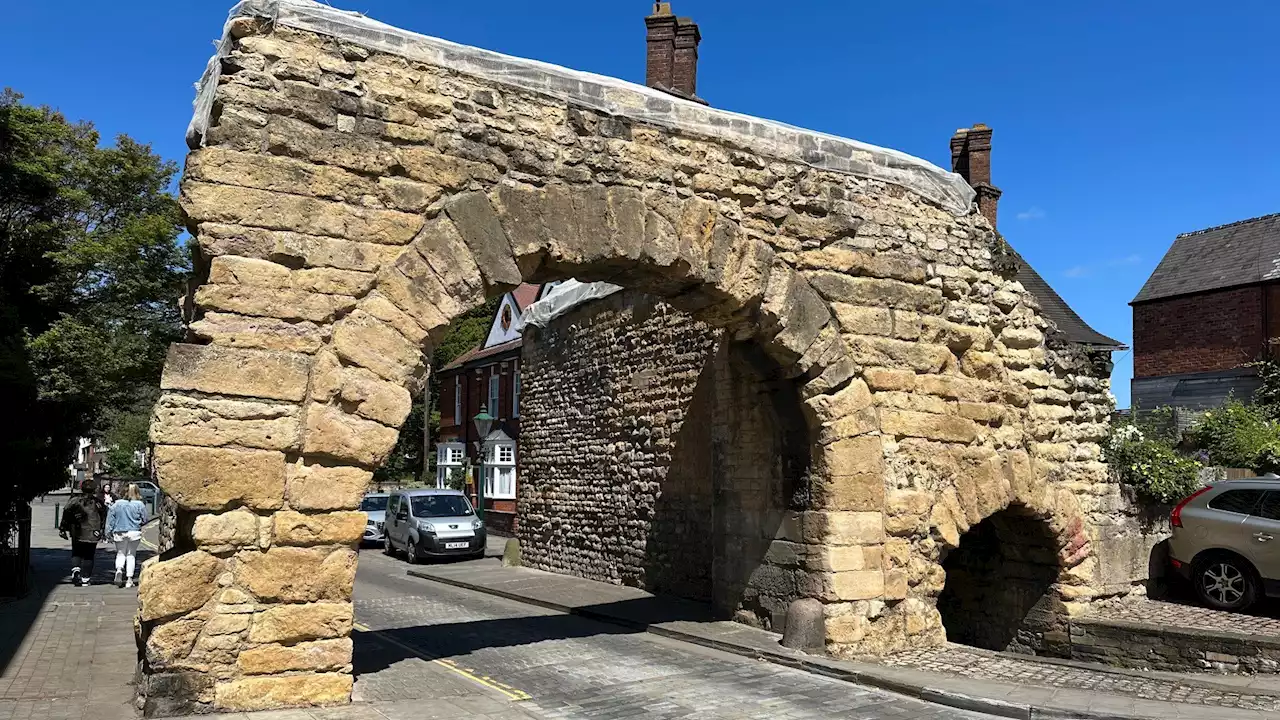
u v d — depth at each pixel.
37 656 7.96
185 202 6.03
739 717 6.64
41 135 14.66
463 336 44.06
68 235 14.67
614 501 14.52
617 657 8.85
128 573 13.25
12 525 12.91
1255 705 7.02
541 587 14.26
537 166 7.34
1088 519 10.62
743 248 8.22
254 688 5.91
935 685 7.37
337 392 6.33
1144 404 22.81
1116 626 9.57
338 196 6.52
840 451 8.57
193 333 6.02
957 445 9.39
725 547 10.36
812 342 8.50
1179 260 24.39
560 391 16.58
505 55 7.38
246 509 6.01
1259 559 9.91
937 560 9.22
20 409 13.35
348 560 6.30
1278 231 22.36
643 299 13.90
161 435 5.78
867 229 9.07
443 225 6.86
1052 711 6.66
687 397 12.62
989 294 10.02
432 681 7.30
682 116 8.14
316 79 6.54
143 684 5.95
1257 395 18.75
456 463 32.81
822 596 8.52
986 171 19.11
